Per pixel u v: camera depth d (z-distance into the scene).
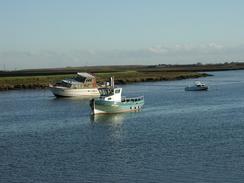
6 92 148.00
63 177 44.19
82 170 46.41
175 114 89.06
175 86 179.88
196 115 87.19
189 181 42.16
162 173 44.72
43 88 161.62
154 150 54.62
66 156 52.38
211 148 54.97
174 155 51.72
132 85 187.62
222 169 45.47
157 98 126.75
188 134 65.12
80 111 95.38
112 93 90.88
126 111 92.31
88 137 64.38
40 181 43.06
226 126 72.19
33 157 52.03
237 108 98.56
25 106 106.44
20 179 43.69
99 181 42.91
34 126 75.50
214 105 105.88
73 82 128.50
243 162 47.88
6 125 77.00
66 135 66.31
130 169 46.38
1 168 47.38
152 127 72.50
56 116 87.94
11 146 58.53
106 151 54.72
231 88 167.38
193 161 48.72
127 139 62.19
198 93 144.38
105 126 74.56
